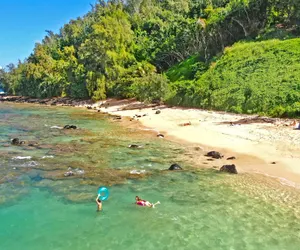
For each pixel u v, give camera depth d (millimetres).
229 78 53406
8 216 14617
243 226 13570
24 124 44344
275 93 41562
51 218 14461
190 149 27016
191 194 17062
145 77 67688
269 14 72688
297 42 56125
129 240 12656
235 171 20375
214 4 101188
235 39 76188
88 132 36562
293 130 30281
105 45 87562
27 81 134000
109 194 17156
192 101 54781
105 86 85188
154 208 15406
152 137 32812
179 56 90562
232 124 35969
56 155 25188
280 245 12141
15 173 20516
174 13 123375
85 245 12328
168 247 12125
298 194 16703
